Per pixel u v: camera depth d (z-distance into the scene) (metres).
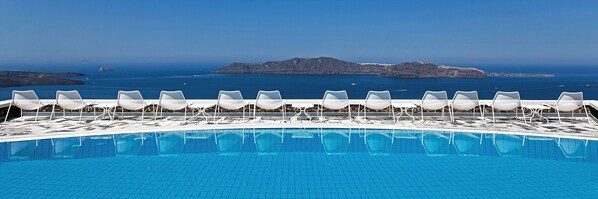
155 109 10.02
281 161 6.01
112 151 6.64
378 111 10.09
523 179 5.09
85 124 8.77
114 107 9.19
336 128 8.62
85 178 5.11
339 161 6.01
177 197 4.39
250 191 4.61
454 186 4.81
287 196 4.43
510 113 10.01
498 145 7.09
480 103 9.80
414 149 6.80
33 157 6.21
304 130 8.46
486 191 4.61
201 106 9.23
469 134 8.02
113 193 4.52
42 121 9.17
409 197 4.41
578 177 5.16
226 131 8.34
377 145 7.11
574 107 8.81
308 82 85.31
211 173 5.36
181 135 7.94
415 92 68.75
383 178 5.14
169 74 127.75
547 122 9.10
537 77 120.06
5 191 4.57
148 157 6.24
